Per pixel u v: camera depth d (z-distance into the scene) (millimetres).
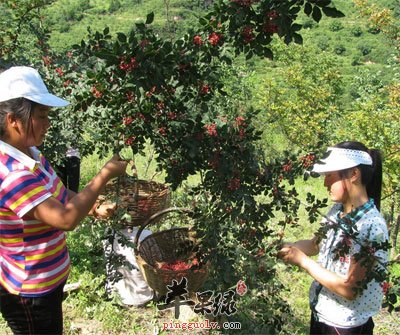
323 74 11641
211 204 2787
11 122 1966
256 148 2852
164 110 2682
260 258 2814
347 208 2355
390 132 5730
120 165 2111
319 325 2447
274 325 3174
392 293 2285
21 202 1930
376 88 6535
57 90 3598
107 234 2939
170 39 2545
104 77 2516
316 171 2314
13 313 2213
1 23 4500
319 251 2666
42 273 2133
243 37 2424
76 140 3855
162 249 3768
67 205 1966
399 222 5688
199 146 2611
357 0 6871
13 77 1981
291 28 2332
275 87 10258
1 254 2152
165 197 3822
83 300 3873
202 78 2566
